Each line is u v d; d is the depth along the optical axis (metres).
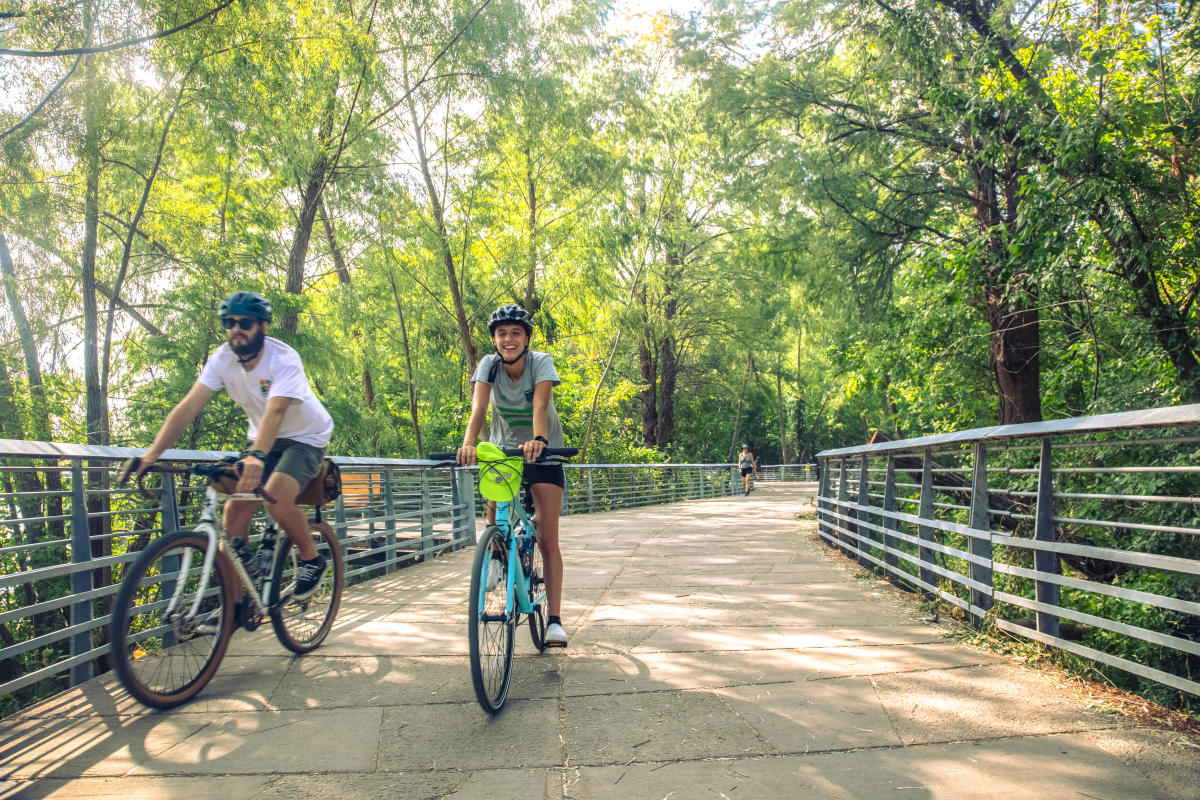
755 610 5.40
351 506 6.97
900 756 2.76
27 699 7.71
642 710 3.29
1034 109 8.80
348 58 14.19
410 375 25.02
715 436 54.94
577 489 18.16
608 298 25.09
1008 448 4.58
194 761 2.77
